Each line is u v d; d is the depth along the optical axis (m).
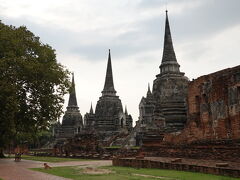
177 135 28.42
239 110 21.03
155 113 45.41
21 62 32.75
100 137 72.25
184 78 50.78
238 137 20.94
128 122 82.38
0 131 39.06
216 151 22.62
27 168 25.92
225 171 16.98
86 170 22.89
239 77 21.30
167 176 17.56
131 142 53.62
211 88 24.38
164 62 53.22
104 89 80.44
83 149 50.66
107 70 82.00
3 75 32.69
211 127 23.98
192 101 27.17
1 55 34.00
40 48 37.44
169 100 46.00
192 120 26.78
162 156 28.89
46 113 37.62
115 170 22.47
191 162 22.27
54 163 33.00
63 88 38.97
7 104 30.67
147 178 16.78
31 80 35.06
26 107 36.44
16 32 35.69
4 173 21.50
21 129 42.19
